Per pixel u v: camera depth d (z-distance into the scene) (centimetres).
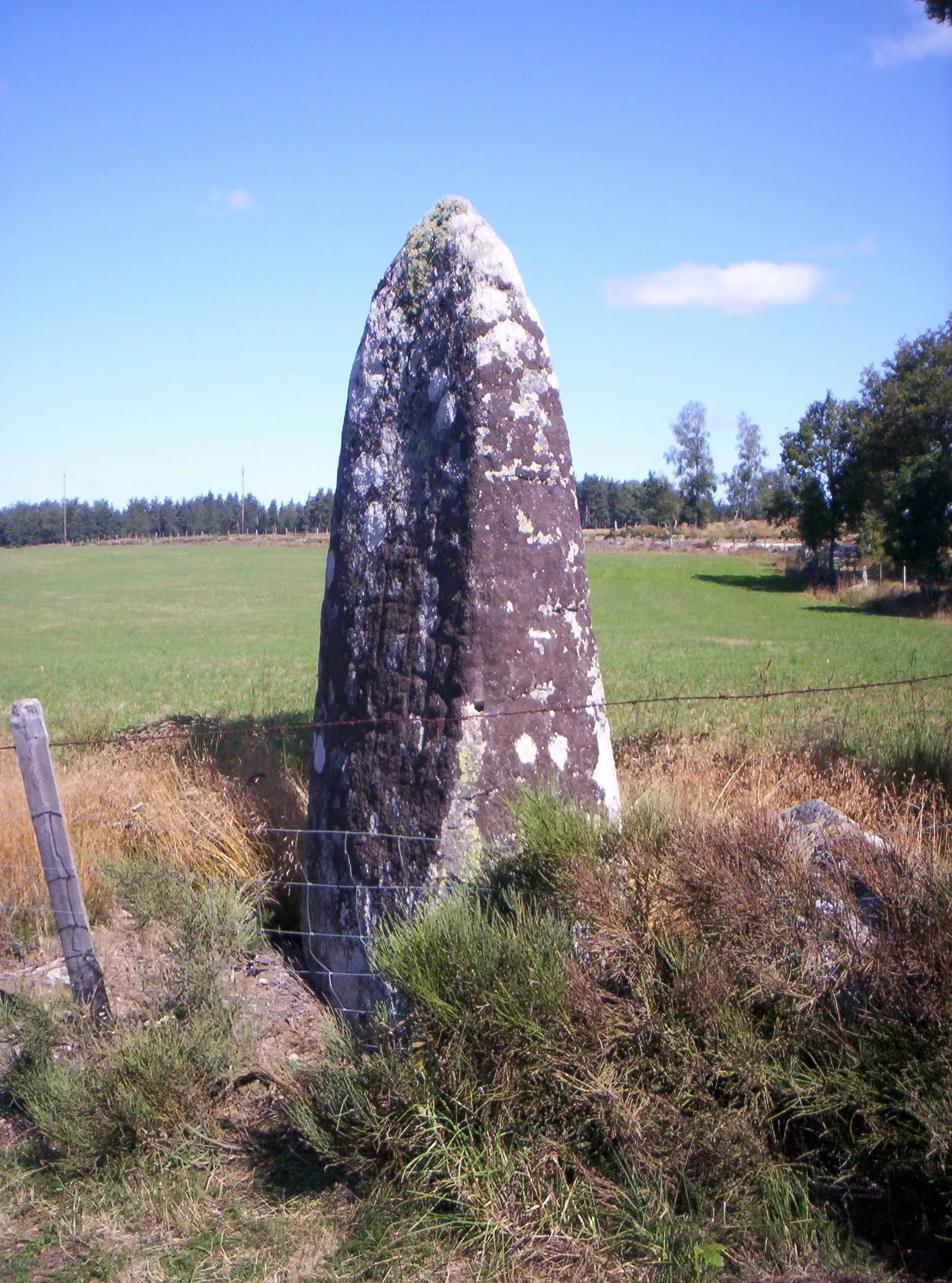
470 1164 335
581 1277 305
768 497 6506
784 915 342
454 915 368
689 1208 318
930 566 4456
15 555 9150
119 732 1148
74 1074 396
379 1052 365
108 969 530
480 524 468
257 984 515
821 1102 316
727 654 2470
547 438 491
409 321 520
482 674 462
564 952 353
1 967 555
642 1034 335
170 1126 387
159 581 6481
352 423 539
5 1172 380
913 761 810
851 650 2588
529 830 401
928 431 5206
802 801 677
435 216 527
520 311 493
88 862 612
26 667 2434
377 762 488
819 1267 300
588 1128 338
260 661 2520
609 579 6356
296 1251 328
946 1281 292
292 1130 388
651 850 377
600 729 493
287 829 625
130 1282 318
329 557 548
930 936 318
